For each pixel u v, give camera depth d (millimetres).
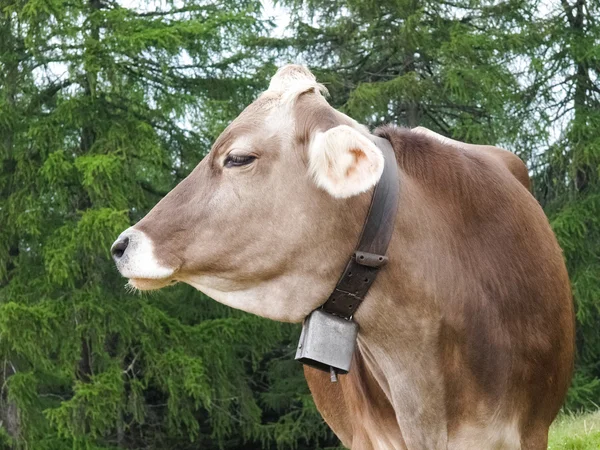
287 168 3098
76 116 13875
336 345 3090
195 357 14375
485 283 3266
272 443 18703
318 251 3102
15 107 14234
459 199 3320
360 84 15180
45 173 13320
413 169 3309
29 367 14227
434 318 3164
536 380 3391
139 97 14312
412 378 3199
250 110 3197
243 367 16844
